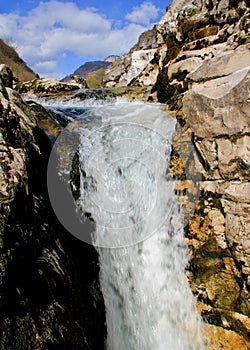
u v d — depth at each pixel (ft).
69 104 24.26
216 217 10.93
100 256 11.48
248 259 9.98
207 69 14.11
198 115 11.51
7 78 13.02
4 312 5.75
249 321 9.86
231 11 18.02
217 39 17.48
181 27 21.57
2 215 6.37
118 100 23.63
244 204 9.98
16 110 9.63
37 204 8.43
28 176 7.96
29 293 6.59
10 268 6.16
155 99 20.98
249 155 9.92
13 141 8.20
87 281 10.25
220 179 10.88
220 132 10.70
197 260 11.18
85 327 8.57
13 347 5.65
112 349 10.28
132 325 11.24
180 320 11.06
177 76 18.11
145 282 11.80
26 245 6.95
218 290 10.57
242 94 9.88
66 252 9.16
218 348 10.23
